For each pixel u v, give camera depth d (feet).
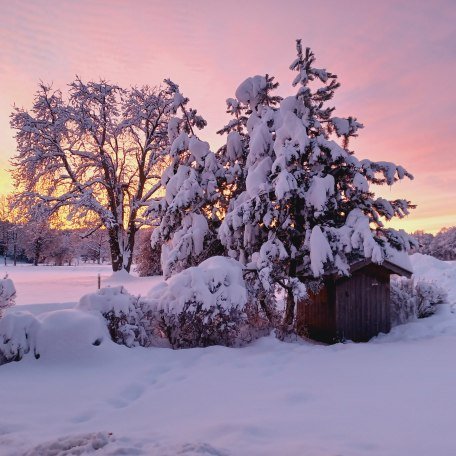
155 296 38.91
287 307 43.73
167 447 13.02
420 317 51.78
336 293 42.45
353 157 43.11
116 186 118.11
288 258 43.19
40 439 14.75
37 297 71.87
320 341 45.06
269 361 29.30
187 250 48.91
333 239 40.50
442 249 271.08
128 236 117.39
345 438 14.28
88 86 109.09
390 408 17.83
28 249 264.31
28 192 105.91
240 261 46.93
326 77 44.73
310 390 21.31
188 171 52.01
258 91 49.98
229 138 52.03
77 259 291.38
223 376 25.16
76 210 102.89
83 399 20.68
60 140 111.75
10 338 28.37
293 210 43.88
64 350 28.35
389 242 43.09
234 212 42.45
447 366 26.14
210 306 34.47
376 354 30.73
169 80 56.80
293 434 14.76
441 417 16.48
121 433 15.30
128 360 28.68
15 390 22.12
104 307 33.27
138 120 112.68
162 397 21.03
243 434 14.60
